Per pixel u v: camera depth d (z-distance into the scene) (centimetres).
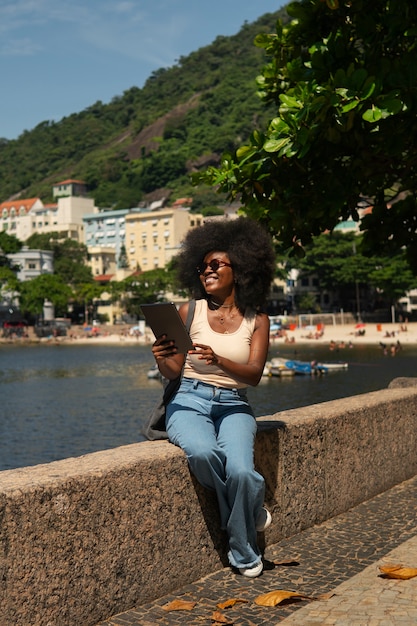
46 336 13438
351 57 690
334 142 632
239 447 443
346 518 572
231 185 704
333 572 448
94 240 18288
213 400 461
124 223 17788
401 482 691
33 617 345
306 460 545
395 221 823
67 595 362
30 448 2895
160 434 473
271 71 770
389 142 646
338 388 5019
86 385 5678
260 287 469
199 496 450
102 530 383
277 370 6006
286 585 430
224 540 468
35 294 13462
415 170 749
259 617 383
